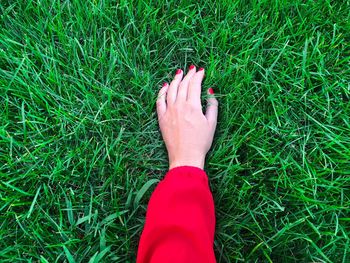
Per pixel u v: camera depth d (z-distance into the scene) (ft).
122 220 1.57
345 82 1.69
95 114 1.65
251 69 1.68
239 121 1.64
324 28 1.76
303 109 1.68
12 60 1.66
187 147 1.55
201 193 1.40
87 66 1.66
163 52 1.73
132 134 1.65
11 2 1.75
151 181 1.54
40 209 1.54
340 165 1.61
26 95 1.66
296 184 1.55
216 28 1.72
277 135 1.64
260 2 1.69
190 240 1.23
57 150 1.60
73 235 1.54
